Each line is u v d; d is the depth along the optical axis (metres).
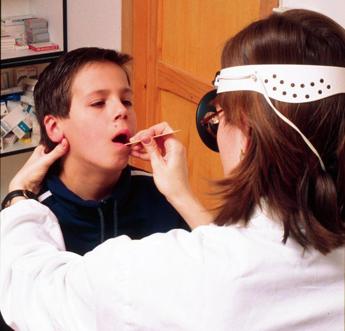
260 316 0.79
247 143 0.84
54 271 0.96
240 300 0.79
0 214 1.08
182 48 2.52
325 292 0.81
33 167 1.20
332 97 0.79
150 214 1.34
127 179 1.29
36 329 0.93
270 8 2.09
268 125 0.79
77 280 0.89
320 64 0.79
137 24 2.68
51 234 1.09
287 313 0.79
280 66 0.79
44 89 1.23
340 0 1.85
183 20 2.48
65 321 0.89
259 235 0.82
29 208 1.08
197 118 0.99
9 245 1.02
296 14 0.84
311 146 0.78
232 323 0.78
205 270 0.80
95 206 1.25
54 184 1.23
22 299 0.96
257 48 0.81
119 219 1.30
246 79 0.81
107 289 0.84
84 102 1.19
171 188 1.05
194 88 2.50
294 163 0.80
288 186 0.81
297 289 0.81
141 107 2.81
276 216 0.82
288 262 0.80
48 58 2.87
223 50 0.86
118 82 1.21
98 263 0.87
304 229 0.81
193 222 1.02
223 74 0.85
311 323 0.80
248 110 0.81
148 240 0.87
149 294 0.81
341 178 0.82
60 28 2.92
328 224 0.81
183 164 1.08
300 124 0.79
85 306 0.88
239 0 2.22
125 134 1.21
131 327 0.82
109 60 1.23
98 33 2.87
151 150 1.12
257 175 0.82
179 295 0.80
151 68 2.69
